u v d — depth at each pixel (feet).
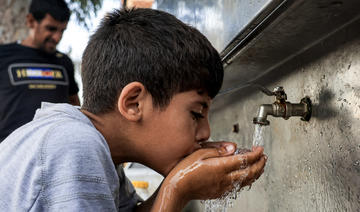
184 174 2.62
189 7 4.91
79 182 2.08
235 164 2.71
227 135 6.11
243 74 4.63
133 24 2.70
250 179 2.82
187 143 2.63
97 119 2.65
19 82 6.31
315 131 3.41
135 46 2.58
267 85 4.47
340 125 3.01
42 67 6.50
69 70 6.92
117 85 2.58
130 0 7.45
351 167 2.87
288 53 3.67
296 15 2.56
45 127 2.40
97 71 2.67
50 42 6.48
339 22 2.77
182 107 2.57
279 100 3.45
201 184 2.68
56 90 6.64
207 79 2.64
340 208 3.04
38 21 6.24
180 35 2.62
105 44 2.69
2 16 10.36
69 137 2.23
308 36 3.12
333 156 3.12
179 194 2.64
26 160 2.22
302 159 3.67
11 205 2.15
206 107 2.74
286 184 4.04
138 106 2.53
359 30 2.67
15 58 6.29
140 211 3.08
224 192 2.79
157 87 2.52
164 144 2.60
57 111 2.60
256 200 4.91
